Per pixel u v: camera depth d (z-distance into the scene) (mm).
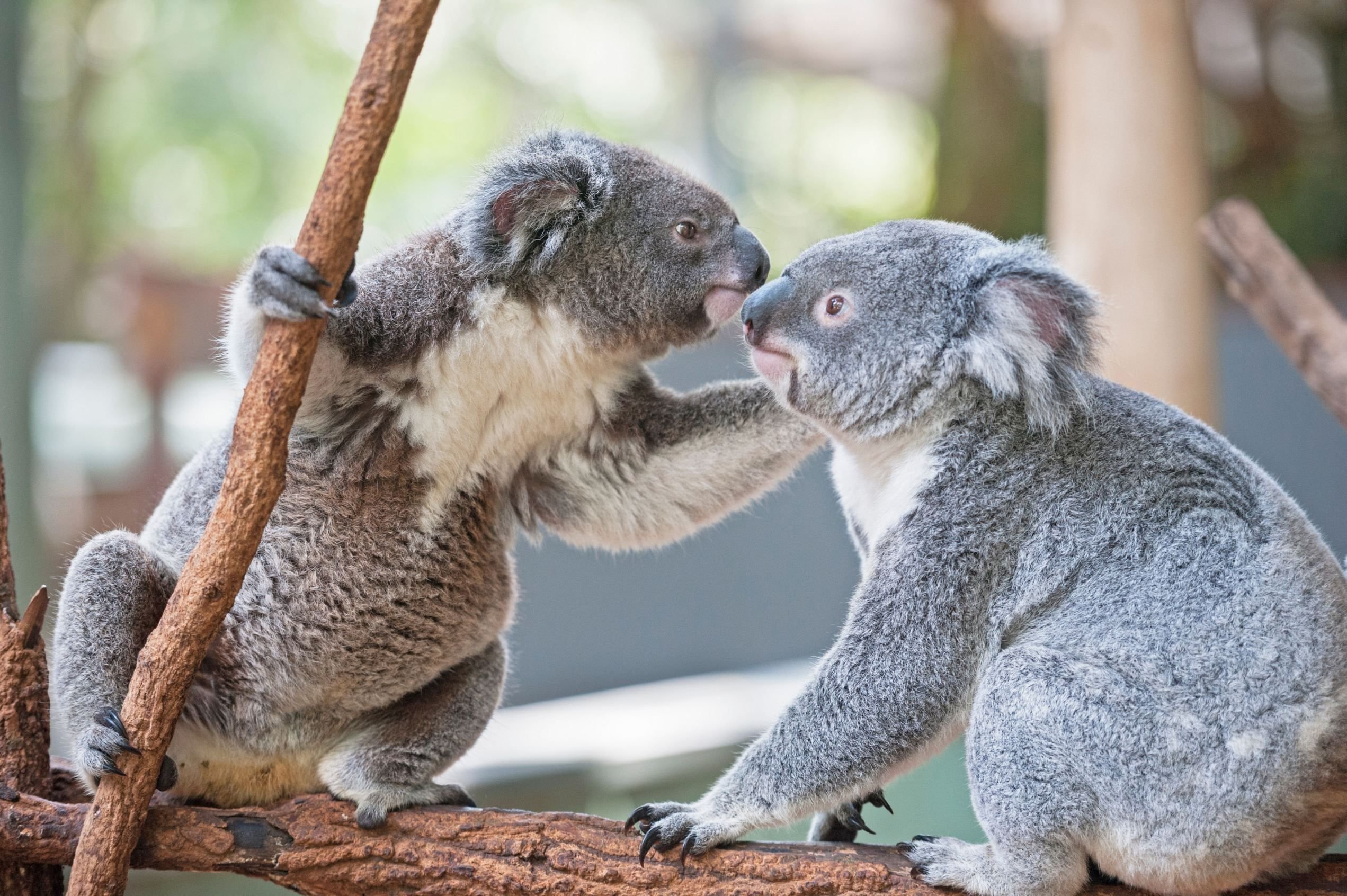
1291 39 29438
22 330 23812
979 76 29688
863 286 8055
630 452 9125
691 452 9164
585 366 8844
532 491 9109
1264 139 28953
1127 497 7223
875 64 38062
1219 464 7332
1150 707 6559
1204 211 12836
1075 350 7559
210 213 36375
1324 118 28891
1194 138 12742
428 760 7930
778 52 38844
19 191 23625
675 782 16922
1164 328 12578
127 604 7445
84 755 6715
